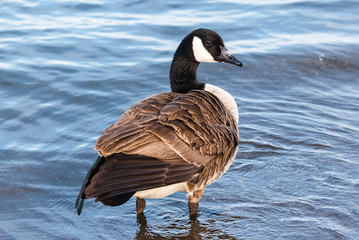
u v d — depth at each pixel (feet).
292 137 40.50
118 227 30.73
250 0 67.62
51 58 52.34
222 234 29.76
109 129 26.66
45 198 33.40
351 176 35.01
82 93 46.42
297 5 66.13
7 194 33.58
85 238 29.30
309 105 45.68
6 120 42.04
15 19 60.90
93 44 55.52
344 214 30.91
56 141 39.73
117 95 46.50
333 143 39.37
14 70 49.44
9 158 37.40
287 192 33.65
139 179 25.25
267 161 37.42
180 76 35.17
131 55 53.72
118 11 64.08
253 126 42.32
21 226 30.37
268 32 59.11
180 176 26.94
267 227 30.19
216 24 60.39
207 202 33.06
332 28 60.08
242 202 32.86
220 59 34.68
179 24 60.23
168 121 27.17
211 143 28.76
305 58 53.88
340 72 51.78
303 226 30.04
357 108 44.83
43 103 44.75
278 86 49.34
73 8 64.80
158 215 32.24
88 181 25.85
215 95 31.94
